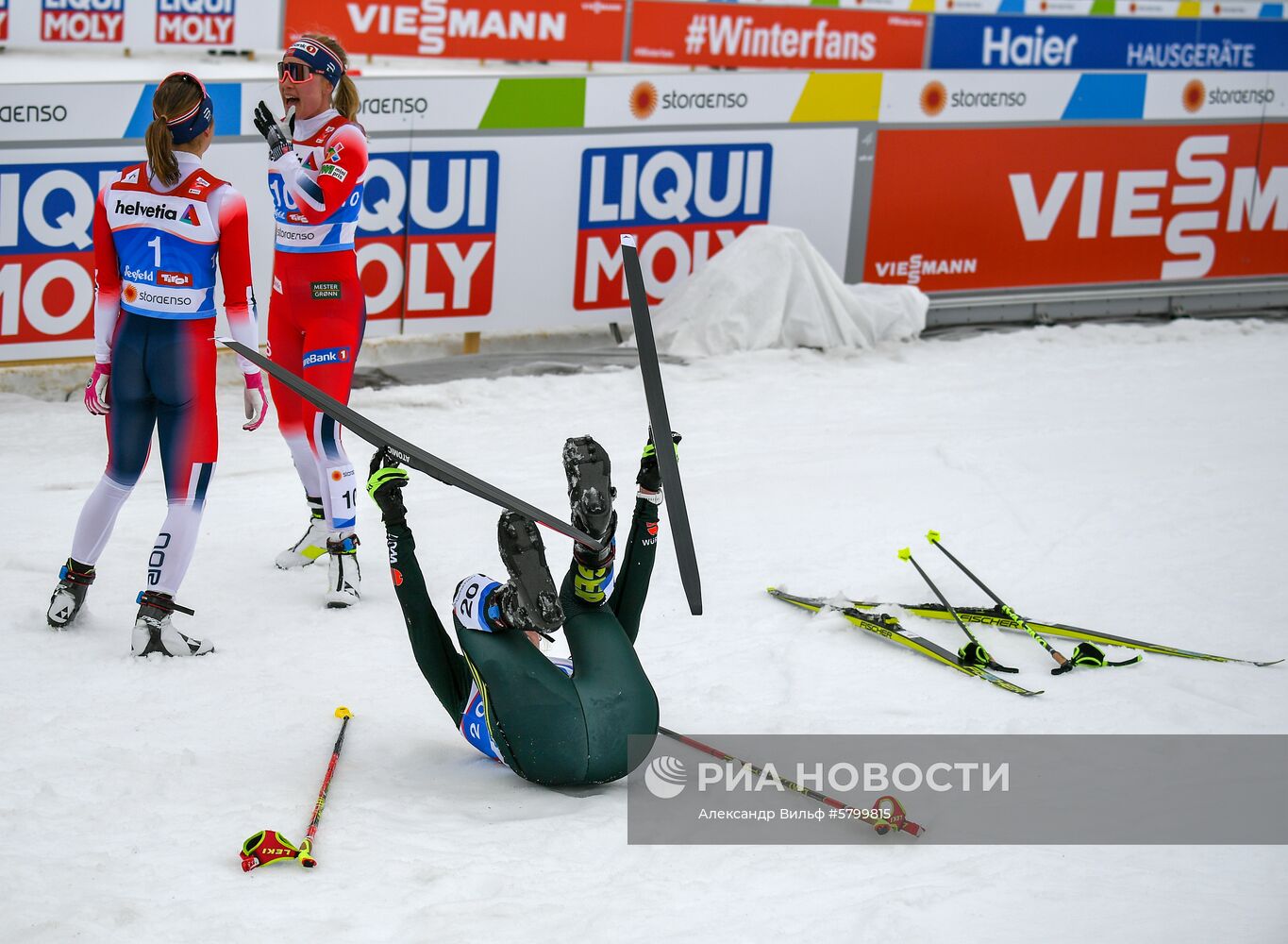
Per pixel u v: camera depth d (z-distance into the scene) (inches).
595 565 410.3
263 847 351.9
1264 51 1519.4
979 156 1118.4
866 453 802.2
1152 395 946.7
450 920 326.3
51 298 876.0
